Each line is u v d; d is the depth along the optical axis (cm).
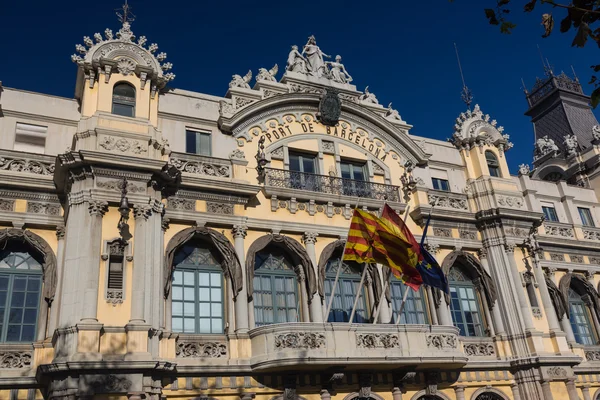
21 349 1797
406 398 2230
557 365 2503
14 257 1962
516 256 2730
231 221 2214
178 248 2139
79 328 1703
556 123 4209
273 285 2272
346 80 2870
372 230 2212
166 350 1905
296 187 2438
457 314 2608
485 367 2438
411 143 2822
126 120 2112
